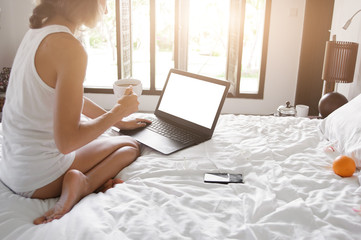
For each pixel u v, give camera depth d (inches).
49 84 39.0
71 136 37.5
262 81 155.7
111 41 183.8
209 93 65.7
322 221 36.6
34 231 35.2
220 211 39.3
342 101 84.8
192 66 202.5
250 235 34.3
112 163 49.1
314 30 142.6
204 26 193.0
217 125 69.6
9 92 42.4
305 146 58.8
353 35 99.0
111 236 32.6
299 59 148.9
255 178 46.8
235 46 147.4
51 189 43.8
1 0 141.8
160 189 44.3
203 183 46.1
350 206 39.5
